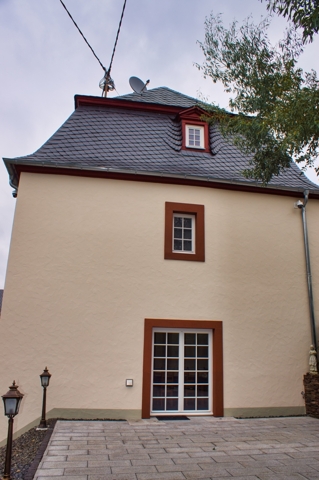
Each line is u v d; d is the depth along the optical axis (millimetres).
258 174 7250
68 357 7344
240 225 8883
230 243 8711
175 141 9961
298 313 8766
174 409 7742
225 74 7160
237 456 5070
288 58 6863
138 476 4266
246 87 7059
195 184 8789
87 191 8188
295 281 8938
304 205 9305
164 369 7852
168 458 4914
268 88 6895
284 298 8750
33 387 7109
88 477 4184
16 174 8461
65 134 9172
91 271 7816
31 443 5812
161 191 8578
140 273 8016
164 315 7938
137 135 9766
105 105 10328
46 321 7418
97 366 7414
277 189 9227
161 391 7762
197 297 8203
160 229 8352
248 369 8133
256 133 6828
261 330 8414
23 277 7531
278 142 6773
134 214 8297
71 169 8141
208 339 8195
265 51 6984
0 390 6992
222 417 7715
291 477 4348
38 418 6996
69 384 7242
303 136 6023
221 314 8258
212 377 8000
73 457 4848
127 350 7602
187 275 8258
